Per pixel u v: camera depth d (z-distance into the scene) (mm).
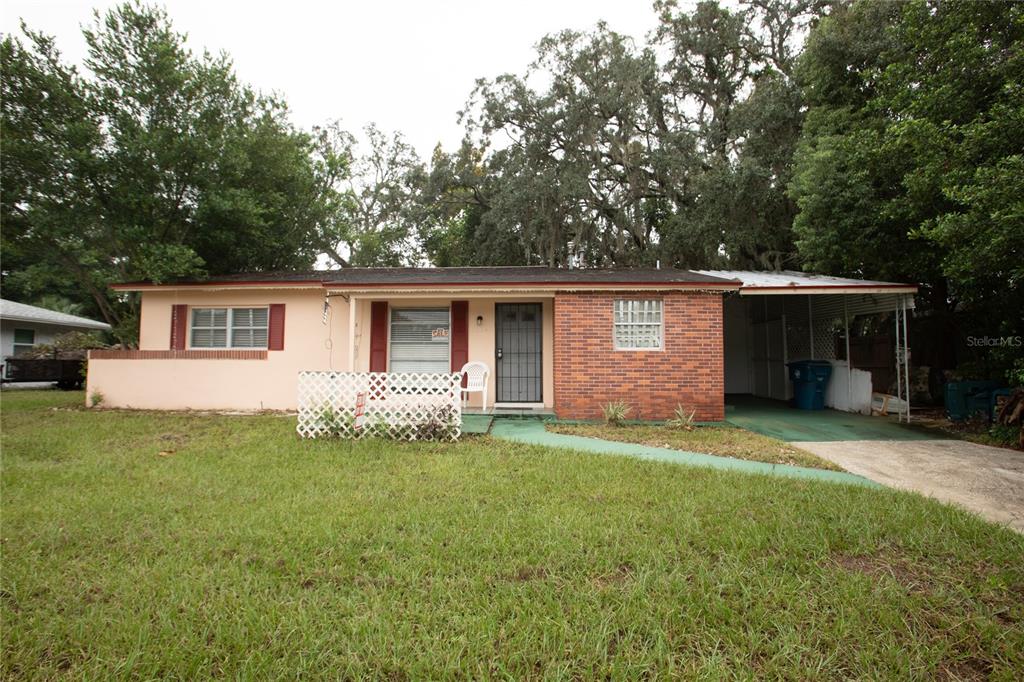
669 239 20797
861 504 4703
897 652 2508
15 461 6504
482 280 10773
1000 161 7215
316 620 2783
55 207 11992
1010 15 8516
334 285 10586
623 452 7191
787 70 19562
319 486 5355
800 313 13547
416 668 2381
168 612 2855
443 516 4395
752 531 4000
